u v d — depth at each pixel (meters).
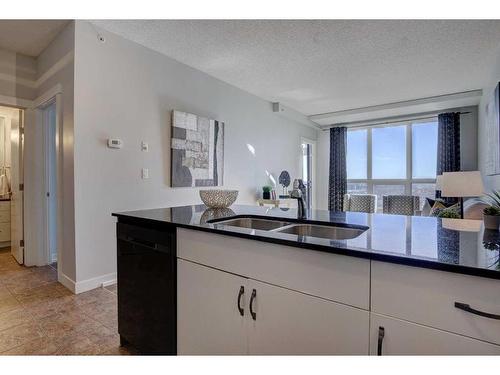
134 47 3.06
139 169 3.11
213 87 4.07
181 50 3.26
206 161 3.87
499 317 0.74
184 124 3.55
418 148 5.98
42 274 3.15
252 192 4.90
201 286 1.37
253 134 4.90
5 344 1.83
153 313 1.58
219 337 1.32
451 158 5.32
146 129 3.18
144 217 1.67
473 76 3.96
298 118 5.98
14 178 3.60
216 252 1.32
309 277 1.06
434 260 0.83
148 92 3.20
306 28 2.78
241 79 4.16
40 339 1.89
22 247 3.46
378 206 6.41
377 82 4.23
